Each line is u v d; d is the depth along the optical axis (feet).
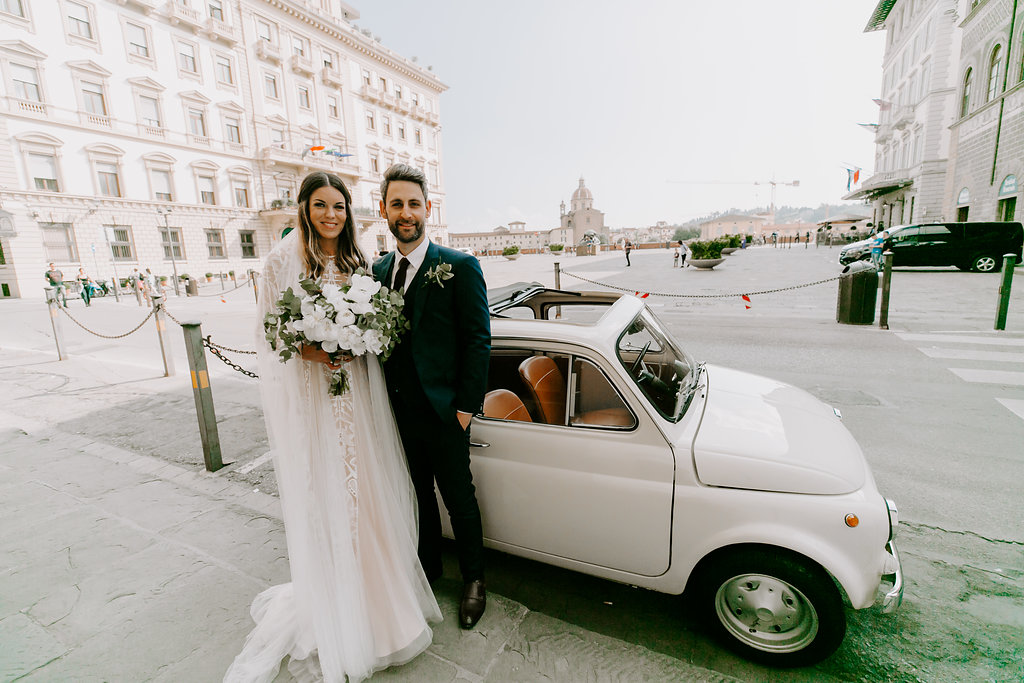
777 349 24.06
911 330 26.84
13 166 74.54
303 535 6.44
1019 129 61.98
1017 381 18.08
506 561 9.28
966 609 7.63
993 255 49.80
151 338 34.91
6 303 66.80
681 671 6.59
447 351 6.90
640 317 9.30
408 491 7.27
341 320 5.70
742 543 6.47
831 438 7.52
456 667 6.66
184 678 6.57
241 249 108.99
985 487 11.03
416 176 6.66
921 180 98.73
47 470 13.17
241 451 14.33
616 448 7.00
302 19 119.55
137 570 8.91
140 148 90.33
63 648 7.11
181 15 93.66
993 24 69.10
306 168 121.19
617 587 8.48
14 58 74.28
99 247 84.64
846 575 5.89
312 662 6.77
